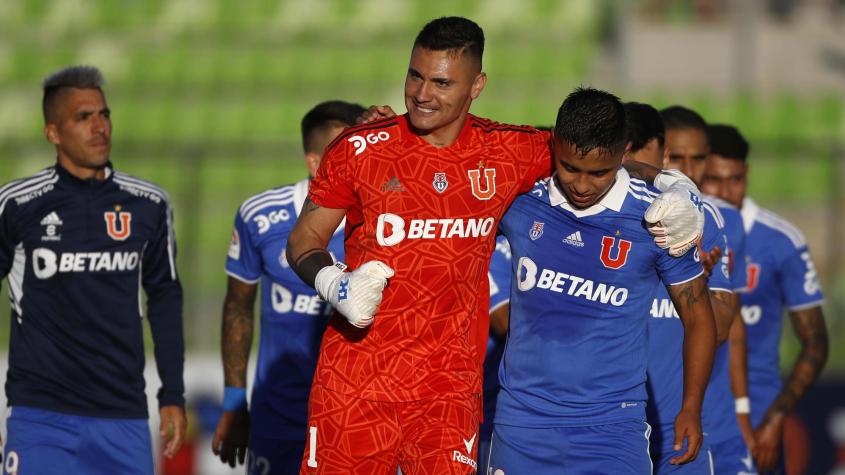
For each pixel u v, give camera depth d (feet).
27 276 56.34
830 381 96.94
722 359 60.08
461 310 43.78
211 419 97.19
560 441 48.21
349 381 43.60
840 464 96.32
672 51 188.75
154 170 137.39
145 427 58.75
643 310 48.14
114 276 57.26
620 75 188.85
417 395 43.39
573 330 47.70
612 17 198.39
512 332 49.32
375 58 190.90
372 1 201.26
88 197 56.90
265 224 59.41
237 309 61.62
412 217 42.60
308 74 189.26
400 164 42.65
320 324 59.21
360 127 43.45
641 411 48.91
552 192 46.50
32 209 56.13
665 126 61.67
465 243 43.11
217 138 174.70
